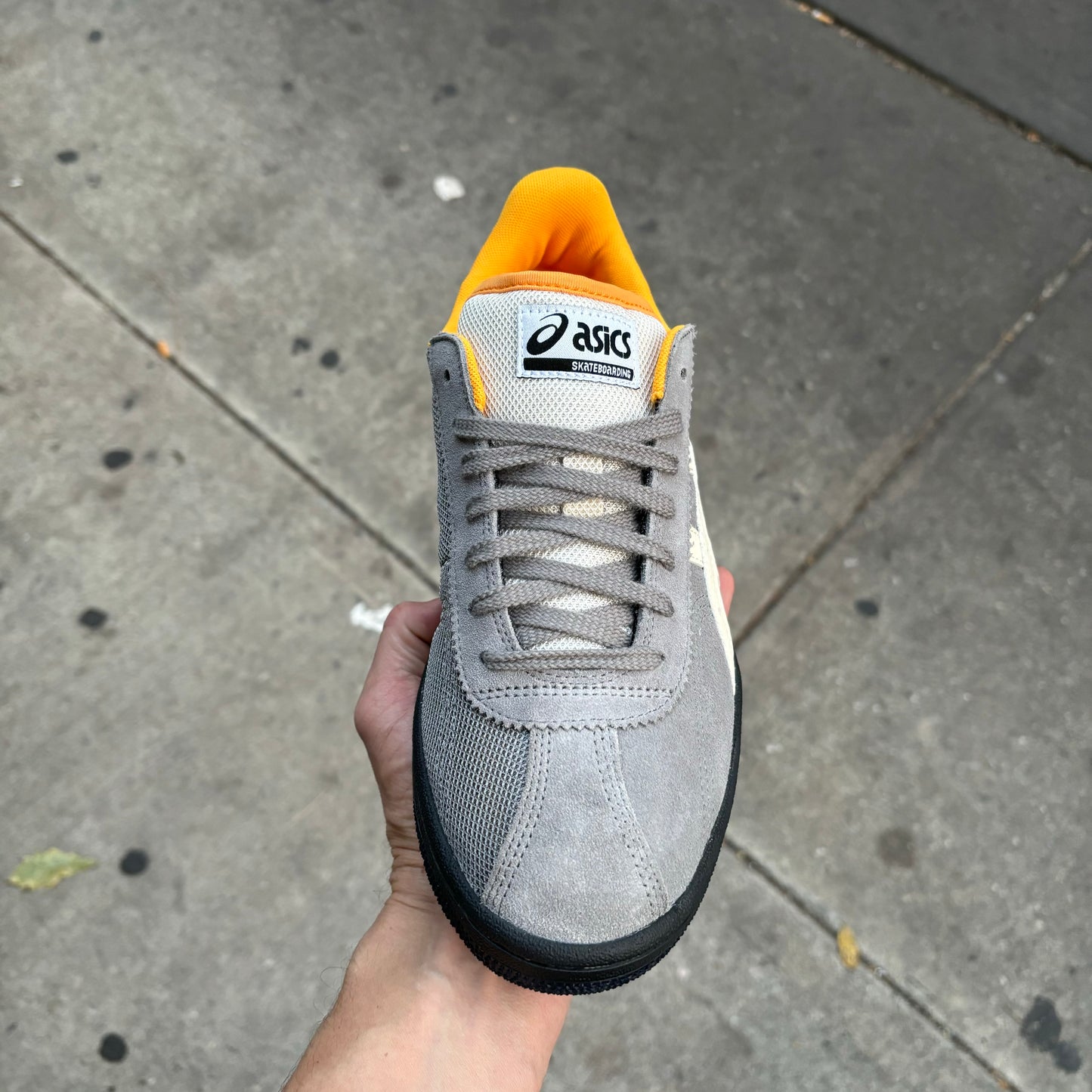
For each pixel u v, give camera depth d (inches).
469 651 50.1
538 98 118.3
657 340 55.6
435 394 56.9
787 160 115.3
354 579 93.0
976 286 108.4
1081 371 104.3
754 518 96.4
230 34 121.2
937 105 119.5
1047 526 96.9
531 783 45.3
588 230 61.6
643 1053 78.6
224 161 113.0
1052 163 116.2
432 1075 50.4
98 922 81.0
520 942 43.5
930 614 92.9
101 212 109.7
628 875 44.3
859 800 86.0
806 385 102.6
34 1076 76.9
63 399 99.8
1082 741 88.8
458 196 112.0
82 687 88.5
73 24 121.6
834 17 125.2
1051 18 125.6
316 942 80.9
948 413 101.7
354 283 106.6
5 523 94.3
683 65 121.3
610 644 49.5
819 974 80.8
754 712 89.0
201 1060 77.6
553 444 51.7
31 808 84.5
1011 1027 79.6
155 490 96.0
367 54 120.6
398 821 58.0
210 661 89.7
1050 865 84.4
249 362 102.1
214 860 83.0
